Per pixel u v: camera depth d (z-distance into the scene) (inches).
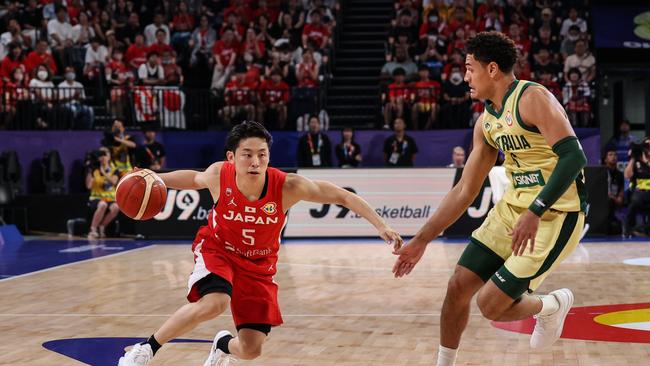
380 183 532.1
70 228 582.2
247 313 161.5
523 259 153.1
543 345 180.1
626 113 692.1
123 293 313.0
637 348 204.1
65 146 606.5
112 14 714.8
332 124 663.8
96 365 193.2
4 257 455.2
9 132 600.7
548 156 151.9
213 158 623.8
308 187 158.6
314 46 667.4
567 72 612.4
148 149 577.6
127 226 578.9
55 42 670.5
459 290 158.1
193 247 166.6
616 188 553.0
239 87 638.5
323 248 482.9
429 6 674.2
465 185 162.7
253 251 160.7
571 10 665.0
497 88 154.1
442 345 162.1
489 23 654.5
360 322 246.4
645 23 689.0
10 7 698.2
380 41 722.2
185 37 691.4
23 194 596.7
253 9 718.5
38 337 228.5
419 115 607.2
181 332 155.3
